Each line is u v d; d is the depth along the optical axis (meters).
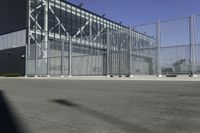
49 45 31.12
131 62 22.77
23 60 39.81
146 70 21.47
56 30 43.28
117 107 6.04
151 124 4.22
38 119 4.85
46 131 3.94
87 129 3.98
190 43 19.08
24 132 3.90
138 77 21.33
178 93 8.81
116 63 24.12
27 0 40.44
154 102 6.73
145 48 21.67
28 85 15.62
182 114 5.02
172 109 5.60
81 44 30.09
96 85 14.44
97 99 7.69
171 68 19.98
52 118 4.92
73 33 45.78
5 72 43.66
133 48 22.67
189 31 19.14
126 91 10.15
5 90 11.79
